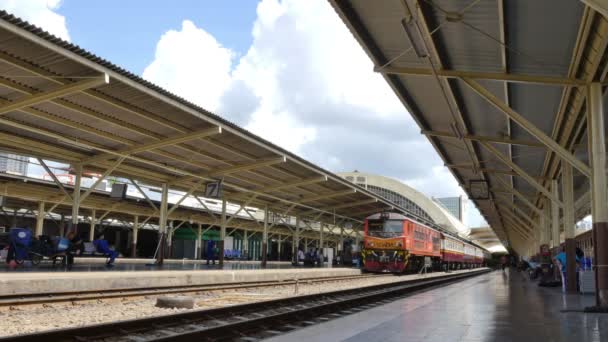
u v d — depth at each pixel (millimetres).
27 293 13273
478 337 8141
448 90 15391
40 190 32281
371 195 38156
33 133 21062
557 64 13211
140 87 16500
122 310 12227
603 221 12742
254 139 23094
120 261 37062
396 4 11164
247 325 9789
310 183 32406
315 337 8180
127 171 28000
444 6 11148
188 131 21781
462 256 57469
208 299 15742
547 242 33438
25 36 12688
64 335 7664
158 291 15633
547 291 19766
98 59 14750
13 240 21875
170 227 43719
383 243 33250
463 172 29672
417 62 14133
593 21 10695
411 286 20953
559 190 32812
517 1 10531
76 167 24703
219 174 28578
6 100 17703
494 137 20453
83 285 15062
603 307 12195
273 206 42312
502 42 12180
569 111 16531
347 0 11219
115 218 47406
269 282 22812
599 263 12852
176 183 30984
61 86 16203
